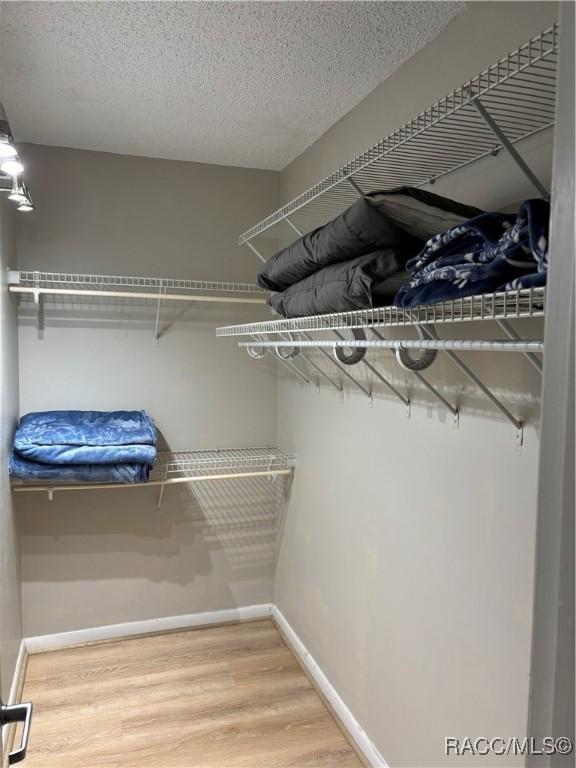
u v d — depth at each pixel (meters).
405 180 1.74
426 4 1.47
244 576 2.97
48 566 2.65
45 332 2.61
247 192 2.89
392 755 1.81
